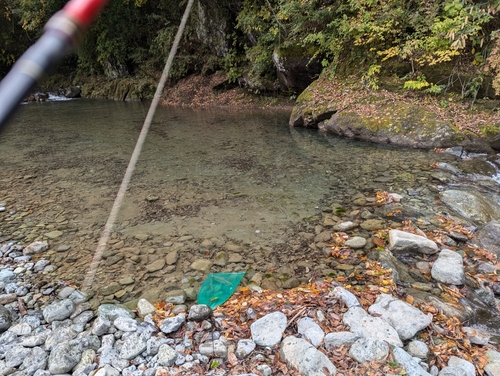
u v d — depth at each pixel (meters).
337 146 7.39
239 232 4.13
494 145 6.39
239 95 13.75
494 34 6.54
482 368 2.19
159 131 9.64
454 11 7.28
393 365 2.12
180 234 4.14
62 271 3.52
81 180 6.10
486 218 4.16
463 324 2.64
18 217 4.72
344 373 2.11
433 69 7.77
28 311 2.97
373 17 8.51
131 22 17.19
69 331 2.65
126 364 2.31
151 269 3.49
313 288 3.04
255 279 3.26
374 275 3.18
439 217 4.20
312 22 10.37
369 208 4.55
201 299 3.04
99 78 18.77
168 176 6.11
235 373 2.20
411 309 2.61
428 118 7.06
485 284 3.09
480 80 7.12
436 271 3.16
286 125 9.64
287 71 11.31
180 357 2.34
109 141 8.77
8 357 2.41
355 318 2.53
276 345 2.41
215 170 6.32
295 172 6.02
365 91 8.52
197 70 15.71
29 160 7.36
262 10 11.54
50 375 2.25
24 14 16.59
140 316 2.86
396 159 6.35
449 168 5.72
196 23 14.78
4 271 3.49
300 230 4.11
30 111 13.84
